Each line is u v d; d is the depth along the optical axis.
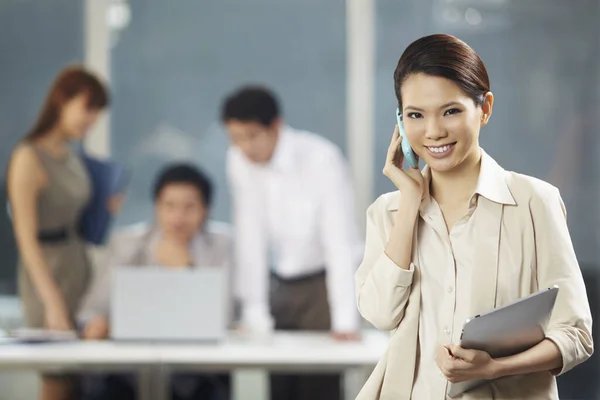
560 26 6.52
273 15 6.57
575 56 6.51
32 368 4.46
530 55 6.52
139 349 4.66
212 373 5.59
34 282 5.53
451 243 2.27
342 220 5.40
